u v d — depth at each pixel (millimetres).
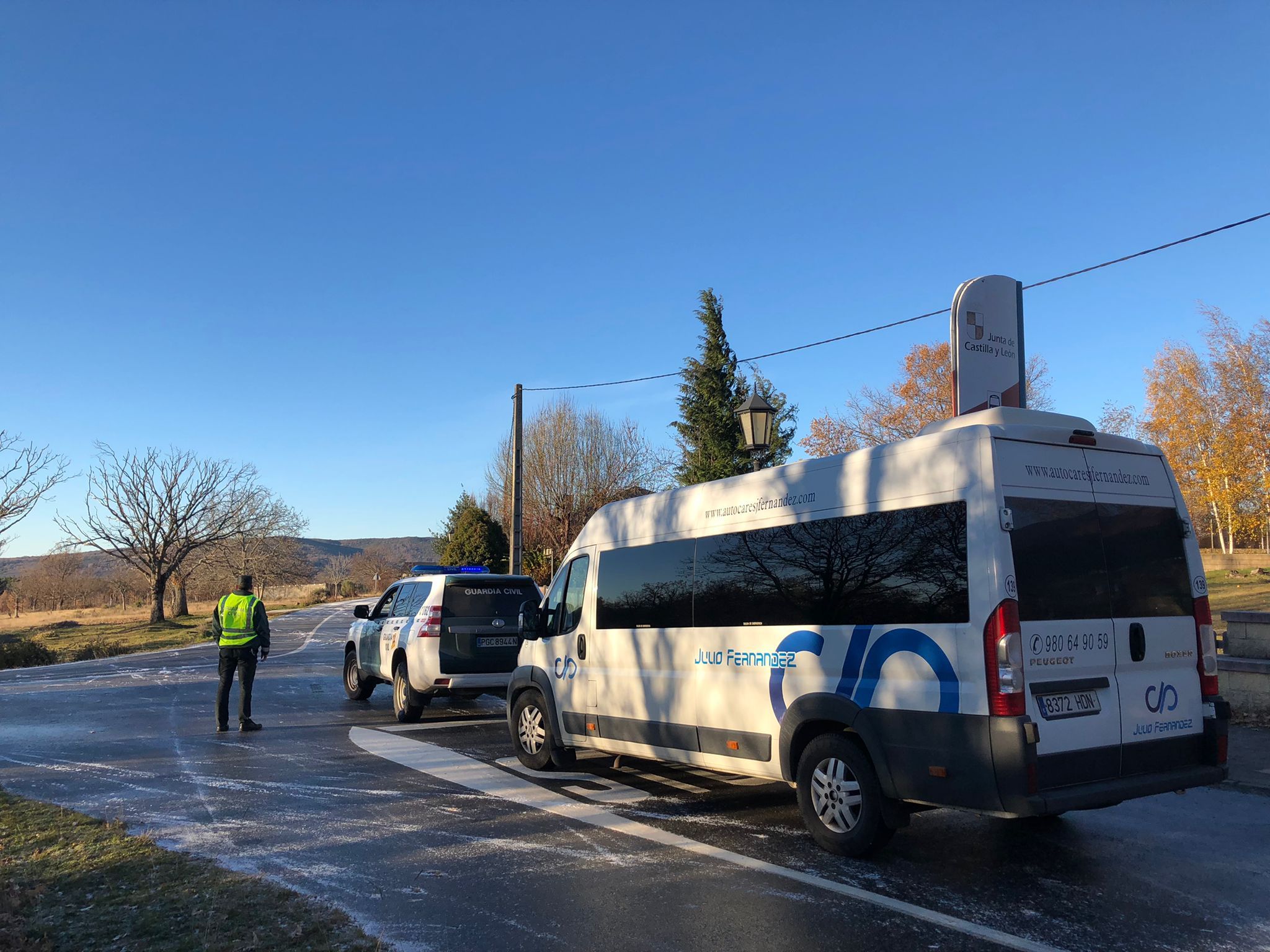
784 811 6816
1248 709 9227
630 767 8594
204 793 7445
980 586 4883
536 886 5078
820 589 5797
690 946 4215
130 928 4316
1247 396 32812
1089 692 5062
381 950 4125
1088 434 5402
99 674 18609
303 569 65750
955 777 4895
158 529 47344
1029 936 4324
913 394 36062
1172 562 5641
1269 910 4676
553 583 8516
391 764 8734
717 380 26875
